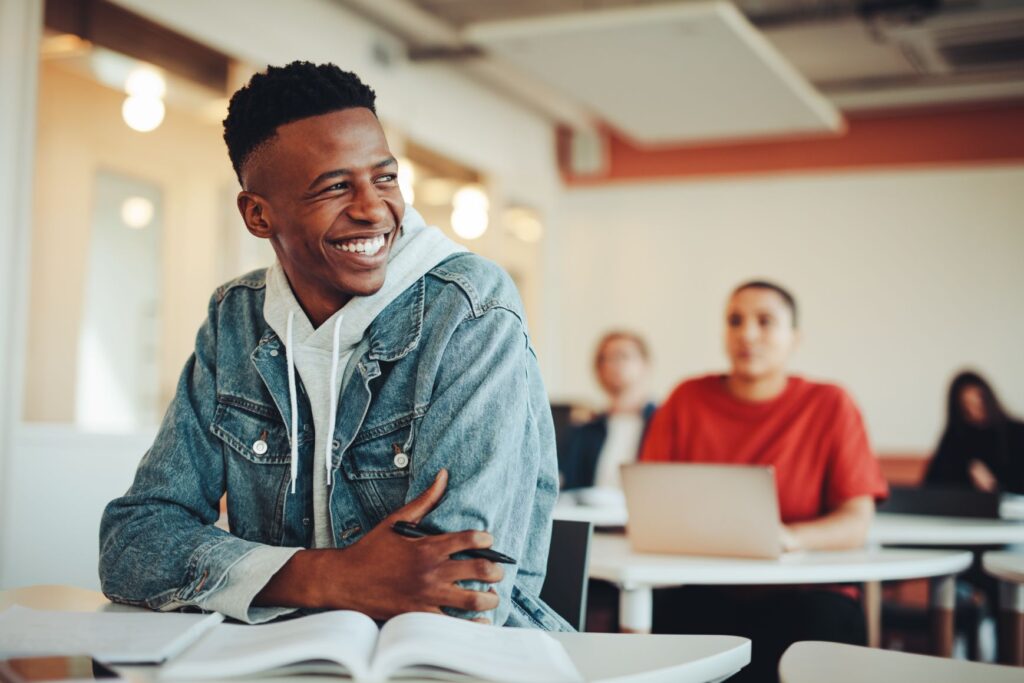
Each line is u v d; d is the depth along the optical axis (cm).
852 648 115
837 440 256
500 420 126
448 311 132
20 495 375
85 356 591
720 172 852
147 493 134
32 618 115
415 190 782
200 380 144
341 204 127
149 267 624
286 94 126
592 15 536
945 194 803
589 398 877
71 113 568
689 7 517
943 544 333
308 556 117
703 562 210
